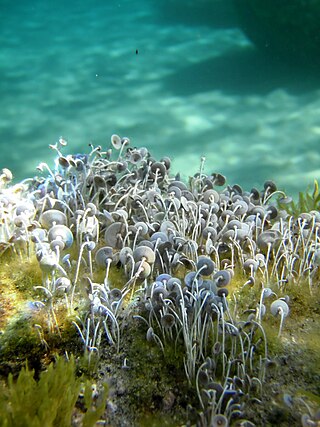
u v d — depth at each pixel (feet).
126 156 0.72
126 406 0.43
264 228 0.64
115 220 0.61
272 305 0.47
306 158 1.71
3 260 0.57
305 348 0.49
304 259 0.57
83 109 2.22
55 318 0.49
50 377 0.38
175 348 0.46
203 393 0.42
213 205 0.62
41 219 0.57
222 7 3.75
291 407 0.42
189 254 0.57
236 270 0.58
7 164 1.68
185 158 1.71
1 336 0.48
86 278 0.48
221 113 2.12
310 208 0.79
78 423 0.40
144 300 0.50
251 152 1.76
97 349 0.45
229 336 0.48
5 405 0.36
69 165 0.64
